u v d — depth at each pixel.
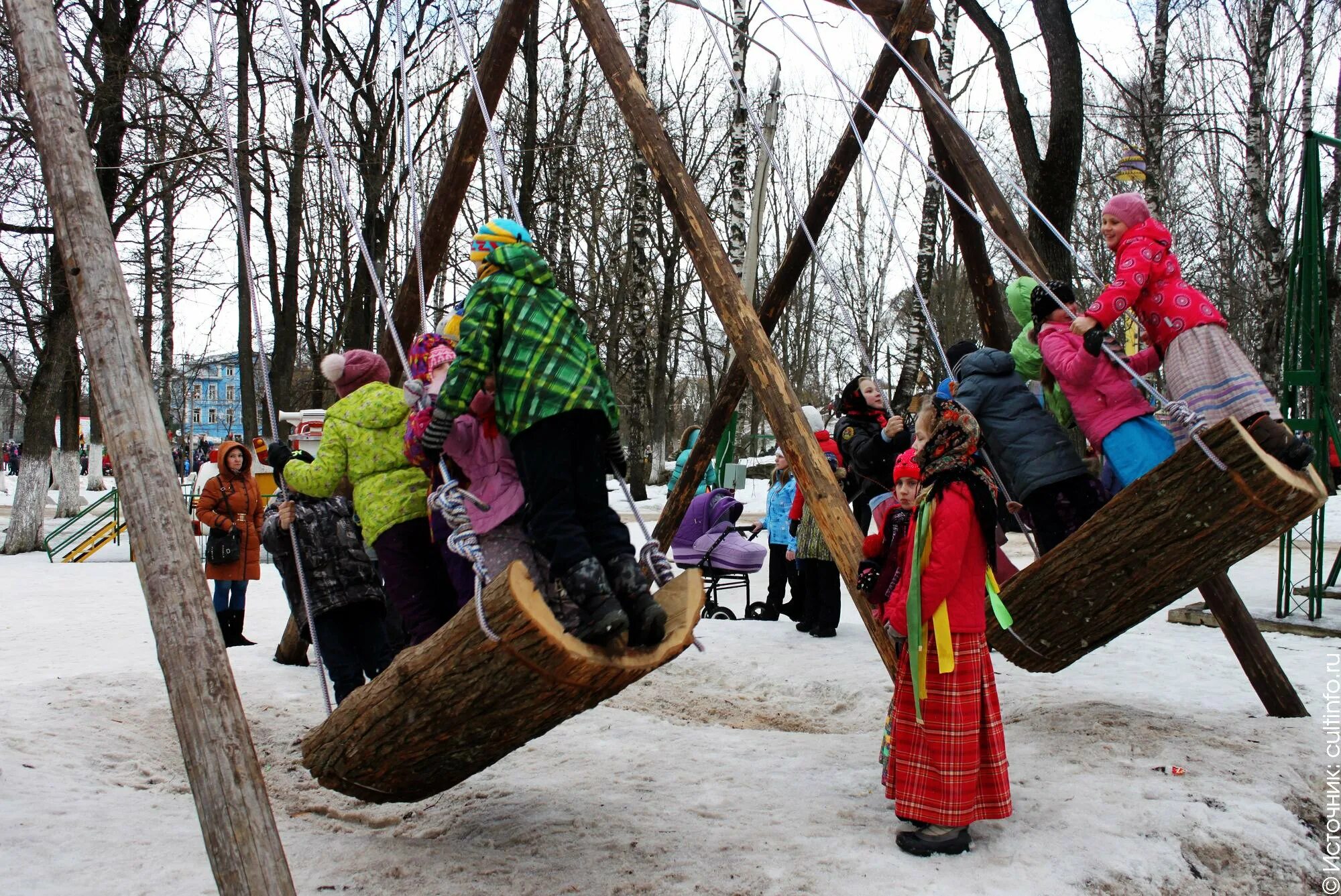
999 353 5.54
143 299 26.64
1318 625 8.61
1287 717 5.86
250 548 8.92
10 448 47.66
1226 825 4.20
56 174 3.19
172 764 5.59
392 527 4.75
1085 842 3.99
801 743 5.72
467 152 7.12
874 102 7.73
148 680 6.97
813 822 4.32
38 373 19.86
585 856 3.96
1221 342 4.96
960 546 3.97
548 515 3.49
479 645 3.28
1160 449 4.97
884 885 3.62
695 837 4.13
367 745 3.76
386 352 7.77
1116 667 7.28
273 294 23.42
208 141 18.56
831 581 8.93
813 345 45.94
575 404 3.53
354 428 4.83
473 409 3.84
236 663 8.03
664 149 5.36
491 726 3.56
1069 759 5.05
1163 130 20.64
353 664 6.34
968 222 7.70
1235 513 4.36
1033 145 12.98
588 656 3.21
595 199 31.06
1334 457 17.41
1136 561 4.62
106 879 3.71
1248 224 25.17
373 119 20.64
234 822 2.79
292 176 22.17
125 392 3.05
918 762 4.02
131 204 18.58
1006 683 6.96
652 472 34.62
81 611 11.16
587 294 32.91
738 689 7.52
